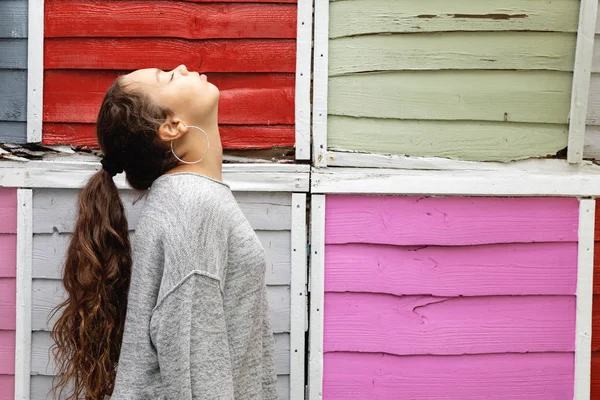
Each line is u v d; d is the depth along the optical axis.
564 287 2.33
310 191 2.30
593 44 2.27
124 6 2.30
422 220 2.32
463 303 2.33
